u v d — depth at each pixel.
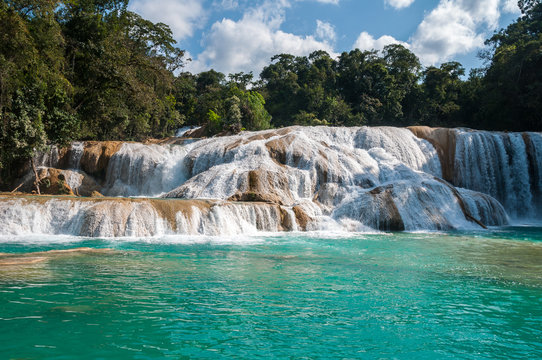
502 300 6.85
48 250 11.33
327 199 20.78
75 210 15.05
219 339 4.94
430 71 71.38
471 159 27.69
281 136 26.55
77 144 28.47
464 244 13.80
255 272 8.84
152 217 15.16
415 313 6.11
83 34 29.36
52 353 4.37
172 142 32.53
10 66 21.06
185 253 11.23
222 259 10.38
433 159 28.25
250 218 17.03
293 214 17.98
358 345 4.84
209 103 72.69
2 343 4.61
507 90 44.84
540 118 42.84
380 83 78.69
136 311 5.91
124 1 33.31
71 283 7.42
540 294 7.26
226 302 6.50
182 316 5.76
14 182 26.45
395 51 87.12
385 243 13.88
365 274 8.80
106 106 32.38
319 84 84.19
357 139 28.78
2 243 12.50
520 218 26.34
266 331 5.25
